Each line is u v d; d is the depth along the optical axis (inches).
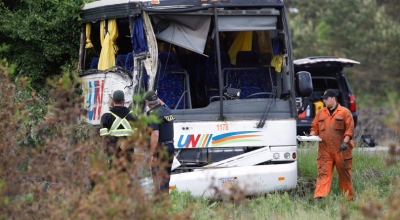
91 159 888.9
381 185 1584.6
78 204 843.4
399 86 4178.2
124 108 1358.3
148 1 1462.8
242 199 940.0
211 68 1581.0
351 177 1541.6
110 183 844.0
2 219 914.1
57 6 1812.3
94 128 1558.8
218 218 1165.7
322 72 2234.3
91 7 1675.7
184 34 1486.2
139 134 901.8
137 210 837.2
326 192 1473.9
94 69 1637.6
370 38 4259.4
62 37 1825.8
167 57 1545.3
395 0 4574.3
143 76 1454.2
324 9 4530.0
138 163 859.4
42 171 927.7
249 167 1448.1
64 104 933.8
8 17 1822.1
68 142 906.7
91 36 1753.2
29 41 1836.9
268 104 1486.2
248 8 1493.6
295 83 1520.7
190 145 1438.2
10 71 1050.1
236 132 1457.9
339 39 4301.2
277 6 1505.9
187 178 1411.2
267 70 1587.1
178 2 1470.2
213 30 1482.5
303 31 4306.1
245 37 1611.7
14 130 992.9
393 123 823.1
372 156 1774.1
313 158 1758.1
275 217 1224.8
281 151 1473.9
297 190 1552.7
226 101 1471.5
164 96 1528.1
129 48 1678.2
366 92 4190.5
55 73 1862.7
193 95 1598.2
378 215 835.4
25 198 933.2
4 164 943.7
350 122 1477.6
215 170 1425.9
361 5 4392.2
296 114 1492.4
